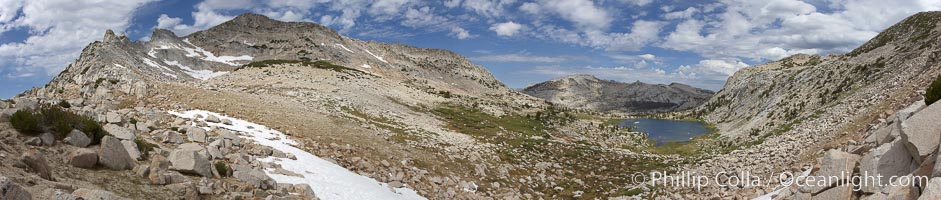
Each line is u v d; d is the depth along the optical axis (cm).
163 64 12512
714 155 5594
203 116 3788
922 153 1512
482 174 4112
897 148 1728
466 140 5703
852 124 3759
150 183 1802
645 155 6519
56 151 1809
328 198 2295
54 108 2041
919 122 1625
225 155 2469
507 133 7350
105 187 1648
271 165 2547
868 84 7419
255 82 9175
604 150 6625
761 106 14112
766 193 2580
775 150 4144
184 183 1812
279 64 13438
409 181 3259
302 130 4016
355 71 13925
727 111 18950
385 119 6303
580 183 4300
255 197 1958
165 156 2272
